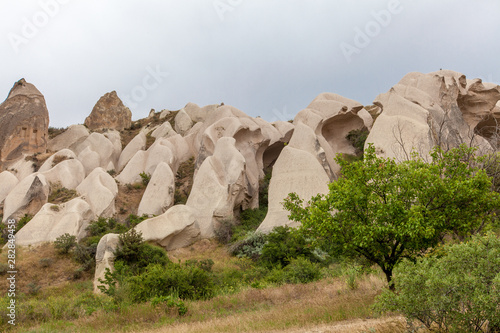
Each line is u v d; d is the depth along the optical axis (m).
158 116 59.56
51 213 28.09
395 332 7.62
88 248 24.36
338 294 12.14
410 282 7.07
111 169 42.72
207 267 20.86
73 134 49.03
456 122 31.20
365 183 11.41
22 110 45.41
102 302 13.98
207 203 29.83
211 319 10.85
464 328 6.85
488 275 6.73
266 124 42.00
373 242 10.88
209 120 42.50
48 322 12.01
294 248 21.25
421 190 10.91
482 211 10.90
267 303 12.63
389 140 28.67
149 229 25.36
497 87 35.47
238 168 31.28
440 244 11.98
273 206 29.19
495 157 16.48
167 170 34.53
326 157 34.78
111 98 56.97
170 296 12.62
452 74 34.84
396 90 32.22
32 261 23.84
